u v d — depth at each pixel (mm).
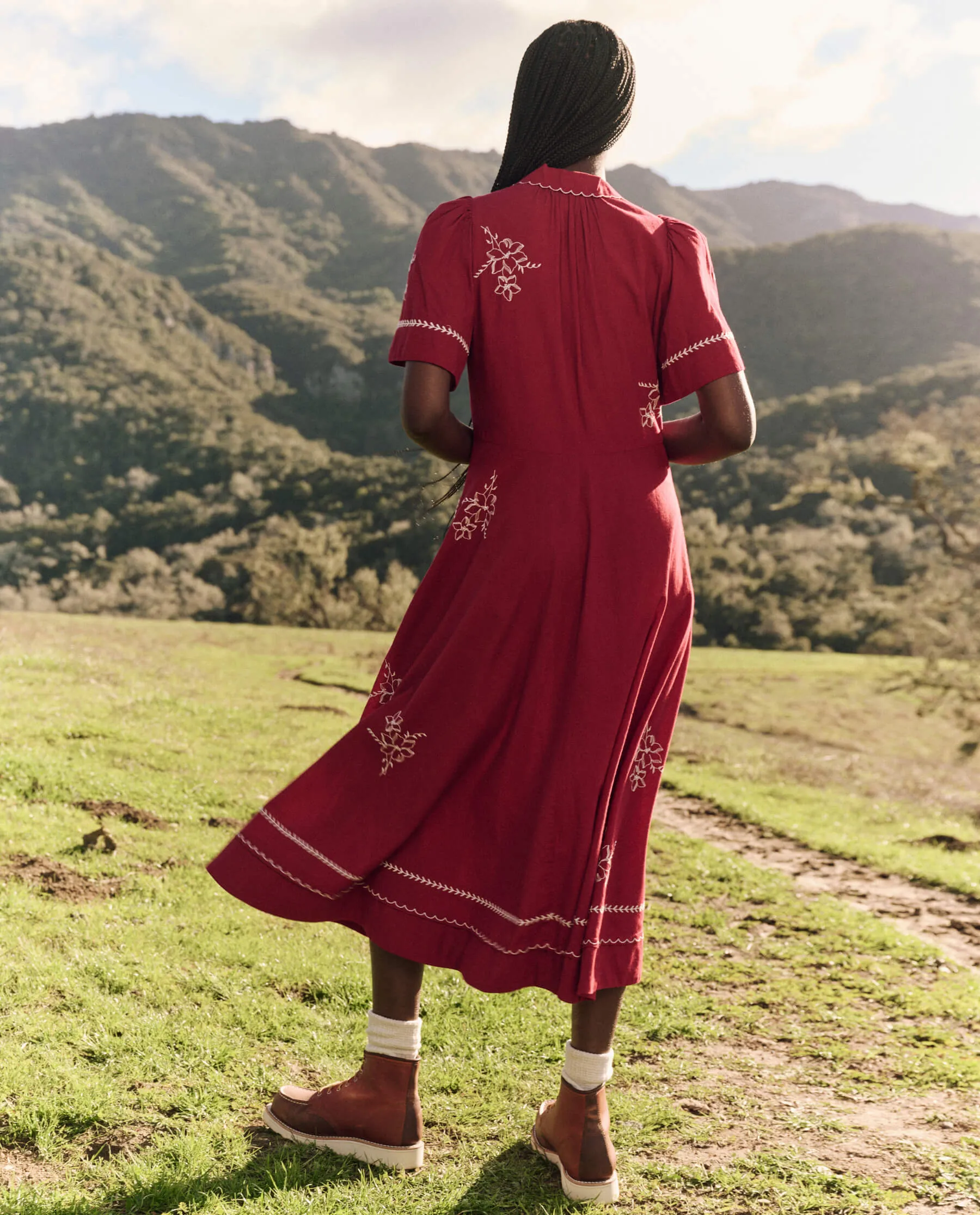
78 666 14125
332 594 79938
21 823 5570
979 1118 3002
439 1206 2115
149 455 154750
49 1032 2916
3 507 147000
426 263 2049
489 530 2078
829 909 6234
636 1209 2229
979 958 5672
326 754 2115
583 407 2059
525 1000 3752
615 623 2045
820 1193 2365
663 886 6551
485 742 2074
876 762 19719
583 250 2053
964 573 19812
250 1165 2248
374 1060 2277
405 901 2082
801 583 78688
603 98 2115
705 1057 3480
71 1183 2123
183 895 4707
